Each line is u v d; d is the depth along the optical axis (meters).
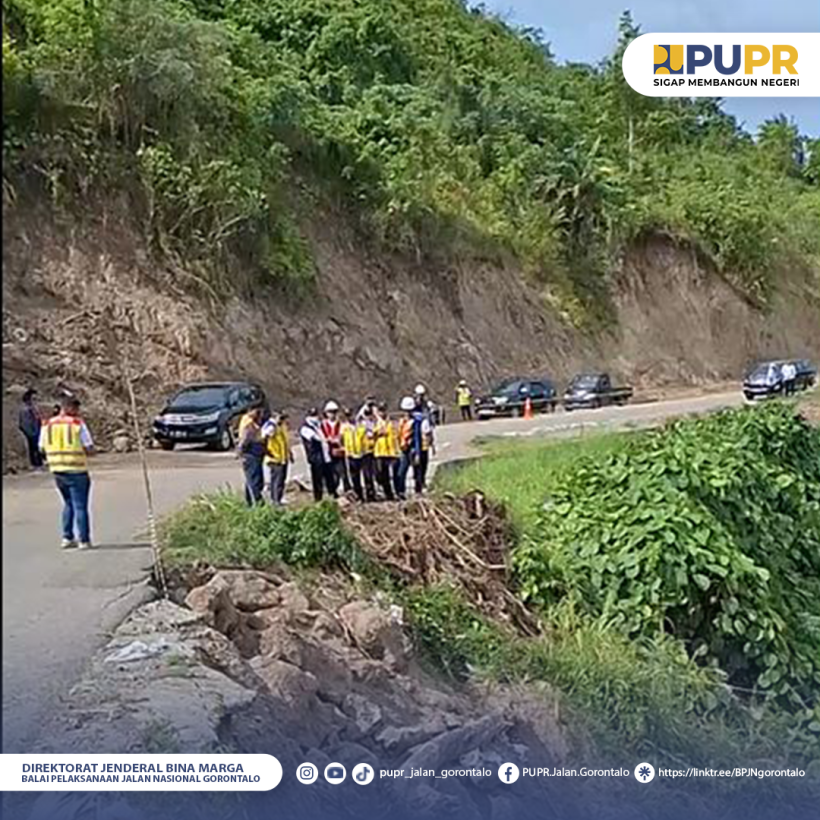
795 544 17.88
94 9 32.25
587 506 16.41
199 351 31.84
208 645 9.41
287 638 10.36
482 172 50.12
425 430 20.83
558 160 52.69
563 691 12.26
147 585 11.45
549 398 41.91
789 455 20.59
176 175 32.84
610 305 52.91
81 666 8.77
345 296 38.59
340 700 10.00
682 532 14.70
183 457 27.03
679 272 57.97
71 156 31.20
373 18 50.03
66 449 13.84
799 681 14.20
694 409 42.12
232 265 34.16
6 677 8.43
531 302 47.75
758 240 62.88
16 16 31.42
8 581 11.25
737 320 60.41
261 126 37.69
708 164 69.31
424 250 42.72
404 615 12.63
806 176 80.19
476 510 17.38
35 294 29.45
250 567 12.56
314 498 18.31
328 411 19.64
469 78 54.97
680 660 13.41
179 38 34.19
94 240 31.09
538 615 14.86
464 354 42.41
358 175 40.97
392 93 47.59
